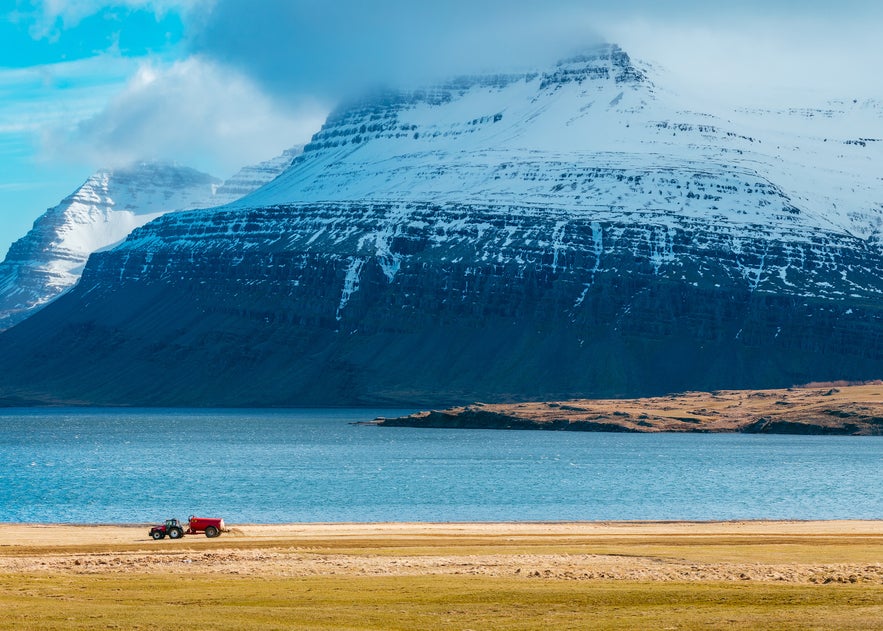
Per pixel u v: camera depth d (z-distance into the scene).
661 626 146.75
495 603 162.62
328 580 182.50
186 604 162.38
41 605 161.25
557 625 148.25
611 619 151.50
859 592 167.12
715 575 186.00
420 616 154.00
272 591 172.25
